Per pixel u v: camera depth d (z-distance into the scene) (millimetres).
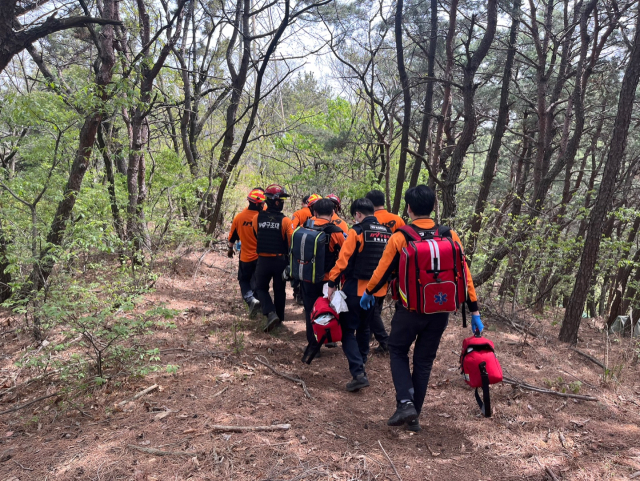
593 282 7453
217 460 2648
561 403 3744
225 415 3209
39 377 3814
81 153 5461
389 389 3977
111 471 2535
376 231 3879
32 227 4914
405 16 8031
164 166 9047
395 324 3172
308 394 3664
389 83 10852
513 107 11672
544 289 7246
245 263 5848
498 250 6543
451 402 3717
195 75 11438
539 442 3113
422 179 12992
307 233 4324
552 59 10016
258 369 4141
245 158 14125
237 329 5340
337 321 3840
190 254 9453
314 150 11859
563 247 6121
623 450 3037
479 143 17328
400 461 2799
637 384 4297
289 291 8070
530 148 13016
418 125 12555
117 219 6859
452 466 2785
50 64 10281
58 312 3709
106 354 4027
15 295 4711
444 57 9273
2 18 3410
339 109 12008
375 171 9984
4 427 3084
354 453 2842
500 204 7625
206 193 10016
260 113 14953
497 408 3611
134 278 5773
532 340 5516
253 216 5773
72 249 5191
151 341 4629
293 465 2654
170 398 3451
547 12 9570
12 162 7844
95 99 5188
